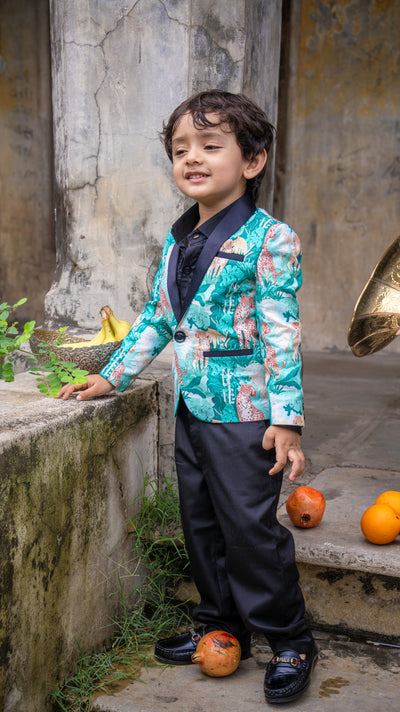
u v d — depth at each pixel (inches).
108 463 84.6
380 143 244.1
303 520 89.0
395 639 84.6
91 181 106.7
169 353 105.0
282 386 68.7
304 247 258.2
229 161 69.7
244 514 71.2
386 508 84.3
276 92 118.1
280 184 255.9
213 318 71.0
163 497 95.3
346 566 82.7
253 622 72.8
